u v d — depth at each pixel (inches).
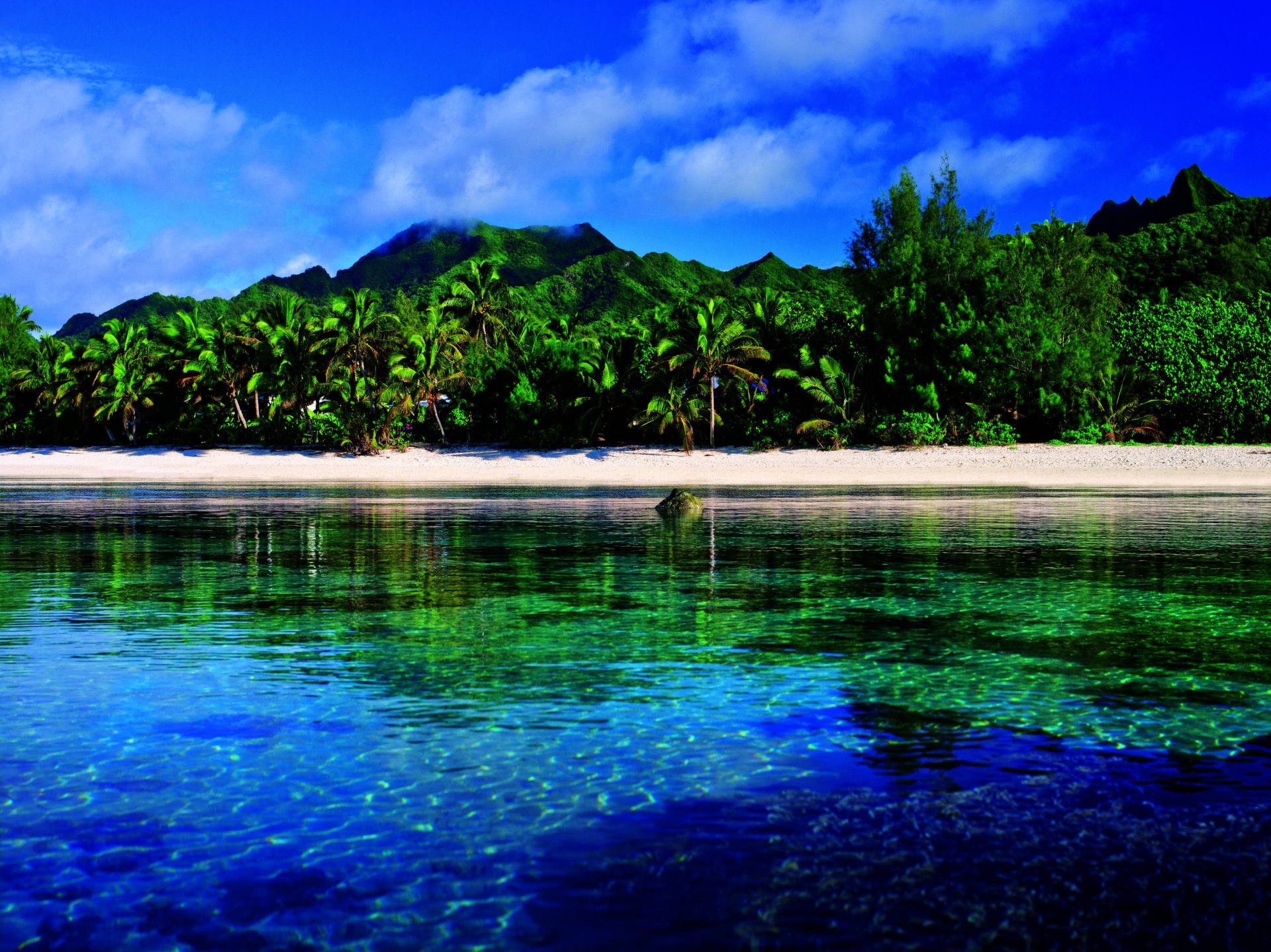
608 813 219.9
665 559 705.6
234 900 180.4
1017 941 164.2
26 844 203.5
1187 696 318.3
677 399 2383.1
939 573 622.2
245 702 312.3
